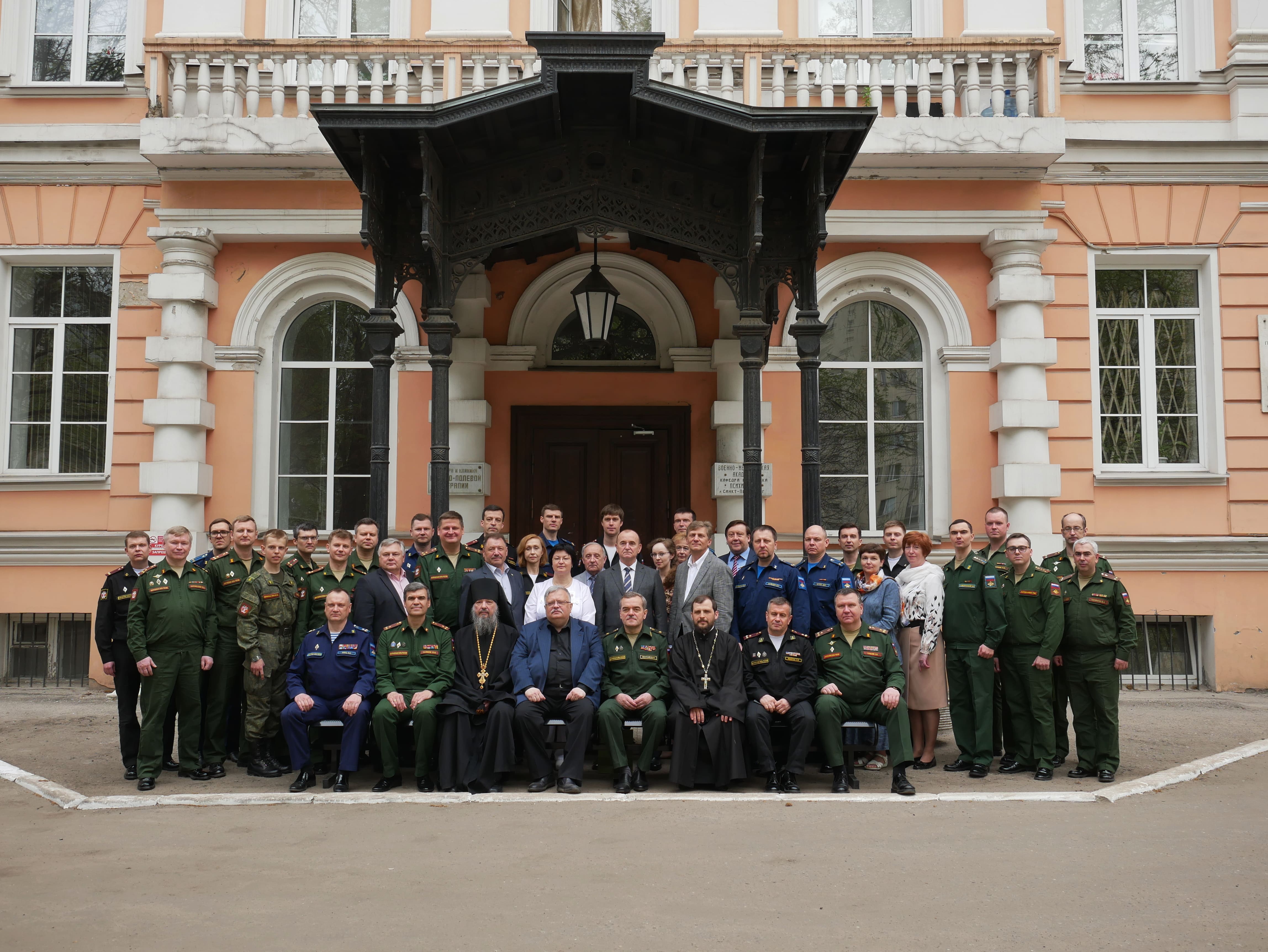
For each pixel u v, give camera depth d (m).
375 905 4.50
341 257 10.95
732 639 7.20
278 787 6.98
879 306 11.34
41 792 6.75
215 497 10.83
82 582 10.91
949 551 10.87
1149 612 11.01
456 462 11.04
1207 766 7.48
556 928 4.22
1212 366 11.29
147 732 6.94
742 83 10.61
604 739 7.00
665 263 11.51
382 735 6.89
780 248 8.61
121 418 10.94
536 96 7.72
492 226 8.46
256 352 10.90
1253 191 11.36
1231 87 11.34
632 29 11.41
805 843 5.51
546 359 11.77
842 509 11.21
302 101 10.40
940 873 4.96
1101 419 11.42
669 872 4.98
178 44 10.40
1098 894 4.64
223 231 10.70
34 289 11.46
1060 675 7.69
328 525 11.09
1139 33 11.72
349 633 7.19
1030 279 10.72
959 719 7.67
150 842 5.56
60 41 11.63
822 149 7.95
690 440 11.59
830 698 6.96
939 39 10.42
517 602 7.63
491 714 6.90
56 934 4.17
